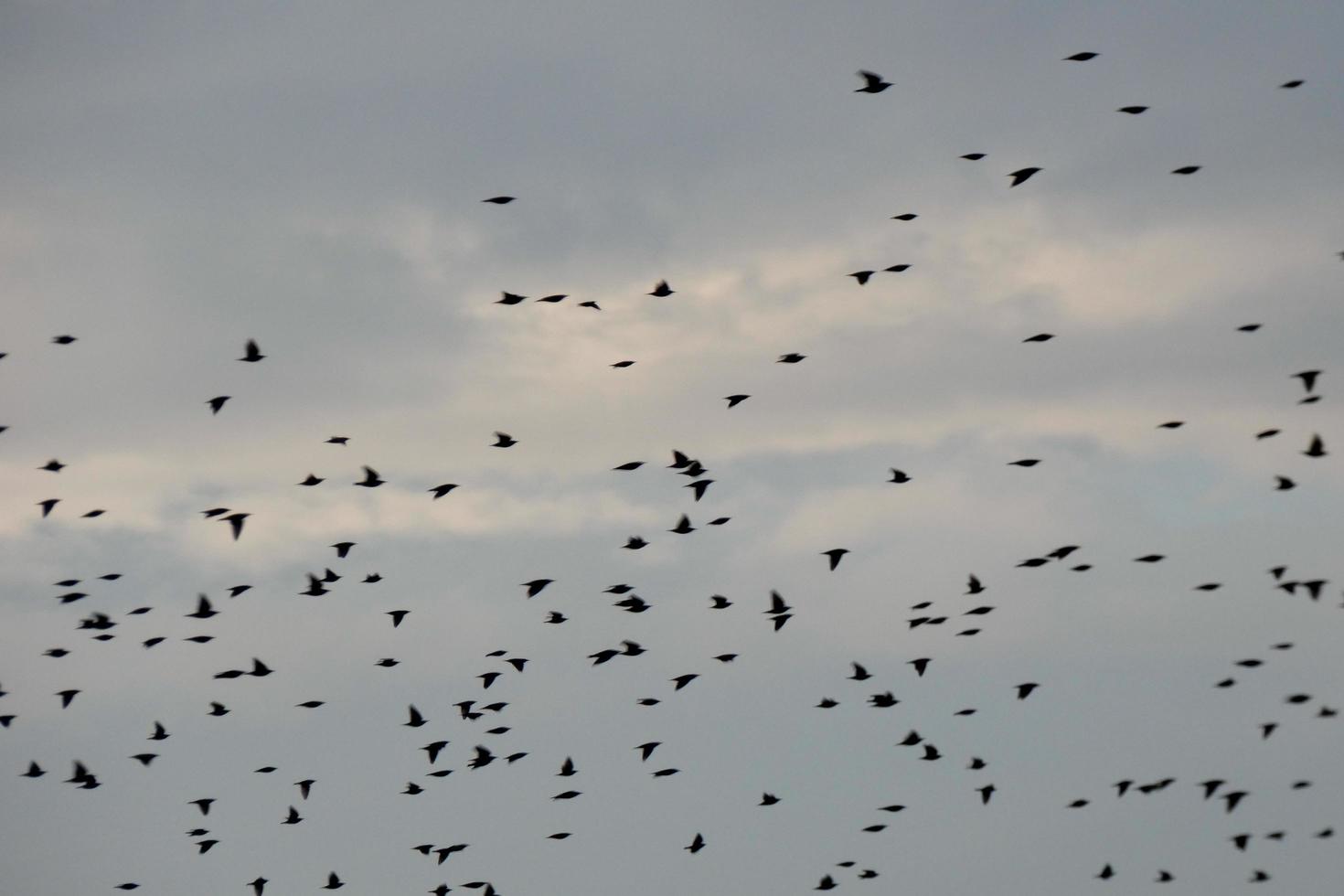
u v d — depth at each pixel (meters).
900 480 110.12
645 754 121.00
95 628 108.75
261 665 109.56
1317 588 105.50
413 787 113.88
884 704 112.50
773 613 99.25
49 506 106.69
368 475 105.94
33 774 116.31
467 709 114.06
